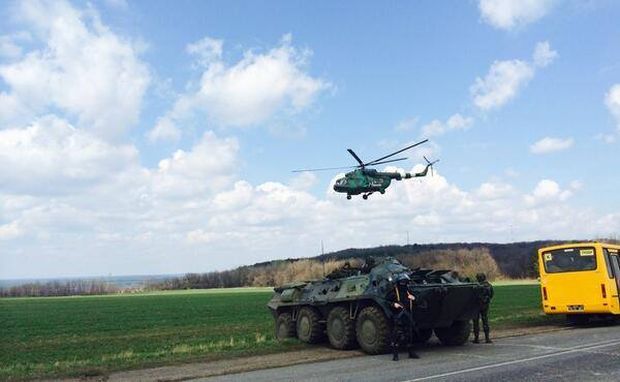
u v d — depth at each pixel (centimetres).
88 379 1207
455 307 1500
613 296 2038
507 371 1076
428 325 1487
